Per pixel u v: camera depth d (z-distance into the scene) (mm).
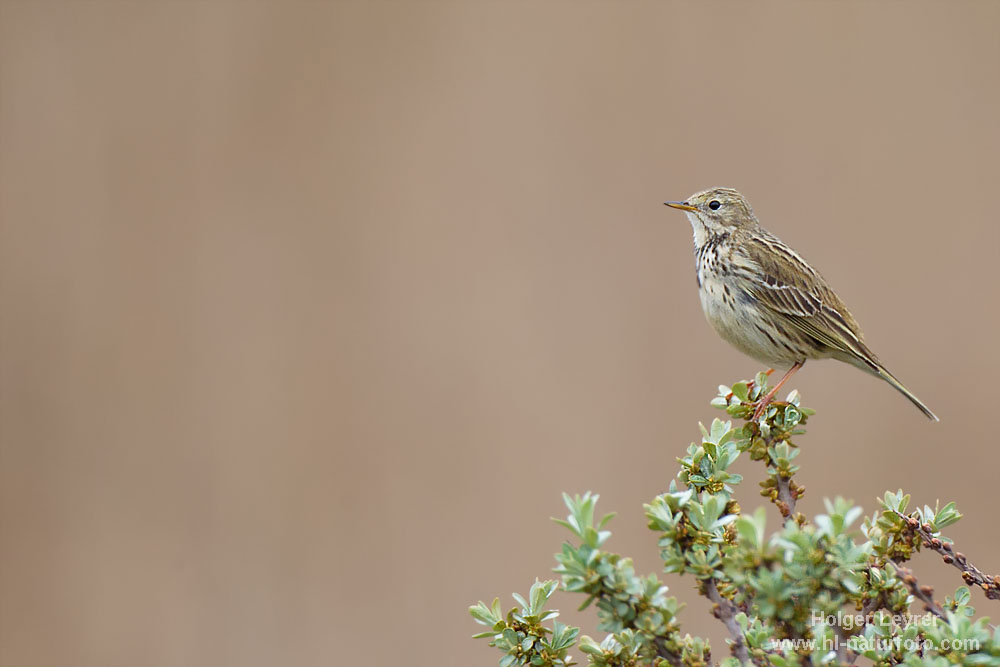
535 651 6801
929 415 13469
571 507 6020
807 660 5762
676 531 6391
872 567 6855
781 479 7523
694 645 6164
